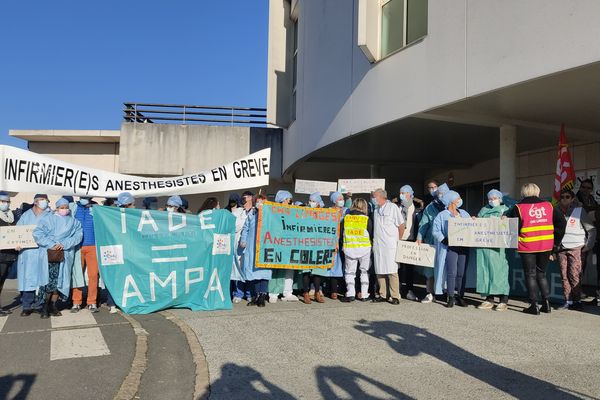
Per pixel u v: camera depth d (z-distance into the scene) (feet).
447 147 47.21
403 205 31.27
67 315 26.08
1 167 26.89
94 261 27.17
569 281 27.40
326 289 33.22
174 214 27.20
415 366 17.31
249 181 32.24
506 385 15.51
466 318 24.40
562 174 31.86
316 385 15.66
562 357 18.16
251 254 27.61
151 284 26.40
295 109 55.36
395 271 28.43
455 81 27.94
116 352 19.20
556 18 22.99
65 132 66.08
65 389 15.51
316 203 30.99
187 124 65.72
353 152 50.29
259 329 22.27
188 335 21.33
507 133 34.01
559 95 27.58
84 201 27.71
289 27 57.06
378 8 34.73
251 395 14.93
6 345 20.15
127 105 66.44
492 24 25.86
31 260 25.59
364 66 35.42
